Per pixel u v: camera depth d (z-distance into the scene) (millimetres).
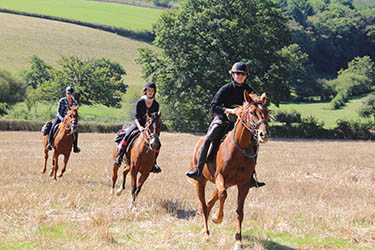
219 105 7078
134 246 6652
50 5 105250
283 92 44375
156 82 44781
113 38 91250
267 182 13469
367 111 64438
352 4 185625
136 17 108000
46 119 39938
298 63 93625
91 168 15203
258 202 10438
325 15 140250
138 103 9523
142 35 95625
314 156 22594
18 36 80625
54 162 12383
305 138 41938
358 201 10852
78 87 52844
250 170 6578
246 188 6617
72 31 89000
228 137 6734
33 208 8562
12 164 15375
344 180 14617
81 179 12750
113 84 57250
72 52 79875
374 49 128625
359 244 7180
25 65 70250
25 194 9492
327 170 17109
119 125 37031
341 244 7195
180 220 8406
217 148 6984
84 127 35875
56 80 53188
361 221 8711
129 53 86625
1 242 6520
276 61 44469
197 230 7664
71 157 18594
